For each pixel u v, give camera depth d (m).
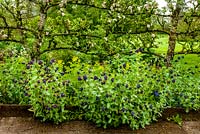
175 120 2.46
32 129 2.22
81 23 3.21
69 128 2.25
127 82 2.30
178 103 2.64
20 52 3.07
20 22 3.15
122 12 3.19
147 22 3.29
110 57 3.21
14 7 3.08
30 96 2.39
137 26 3.29
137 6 3.20
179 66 2.92
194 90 2.70
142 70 2.51
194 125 2.46
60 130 2.23
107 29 3.25
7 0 3.01
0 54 3.00
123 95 2.23
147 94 2.40
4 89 2.59
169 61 3.22
